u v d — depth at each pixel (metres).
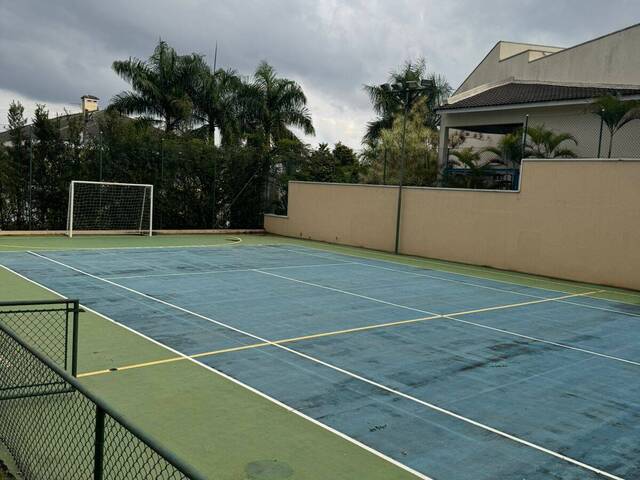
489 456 5.61
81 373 7.37
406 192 23.02
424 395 7.18
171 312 10.95
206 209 28.02
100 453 3.37
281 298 12.83
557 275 18.52
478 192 20.59
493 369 8.38
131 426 3.06
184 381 7.28
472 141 32.25
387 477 5.12
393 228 23.56
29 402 6.13
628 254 16.88
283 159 29.91
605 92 22.14
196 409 6.42
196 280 14.57
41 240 21.83
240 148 28.84
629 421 6.66
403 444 5.79
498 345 9.73
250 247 22.98
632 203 16.73
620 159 16.92
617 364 8.93
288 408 6.57
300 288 14.17
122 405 6.42
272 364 8.12
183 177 27.23
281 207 29.73
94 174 24.88
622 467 5.52
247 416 6.29
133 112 34.62
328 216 26.27
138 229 26.05
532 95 25.36
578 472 5.38
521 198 19.39
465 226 21.05
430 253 22.25
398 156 29.80
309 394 7.04
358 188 24.83
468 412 6.70
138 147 25.91
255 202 29.50
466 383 7.71
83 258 17.61
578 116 23.06
